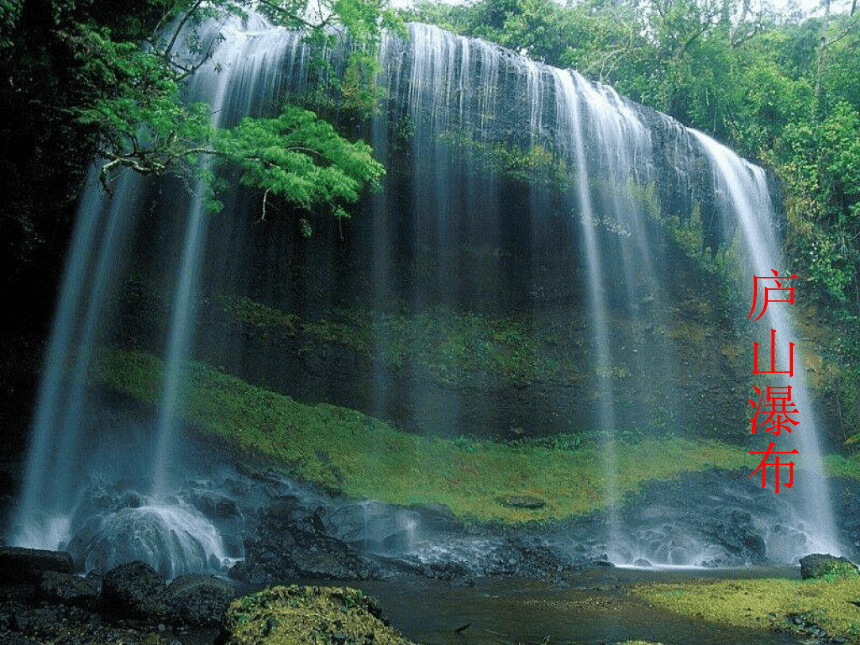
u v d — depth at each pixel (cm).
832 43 2280
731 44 2280
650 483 1521
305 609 484
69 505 1154
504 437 1709
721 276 1911
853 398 1891
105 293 1462
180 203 1599
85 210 1398
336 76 1538
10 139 893
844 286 1973
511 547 1127
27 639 585
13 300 1316
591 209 1753
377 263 1756
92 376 1328
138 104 946
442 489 1371
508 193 1689
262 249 1677
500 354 1784
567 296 1866
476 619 732
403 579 940
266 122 1066
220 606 671
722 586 877
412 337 1741
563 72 1703
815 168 1991
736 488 1599
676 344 1902
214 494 1106
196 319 1560
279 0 1463
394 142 1582
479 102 1608
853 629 671
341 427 1488
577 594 866
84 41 835
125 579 680
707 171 1861
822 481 1694
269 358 1600
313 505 1139
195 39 1435
